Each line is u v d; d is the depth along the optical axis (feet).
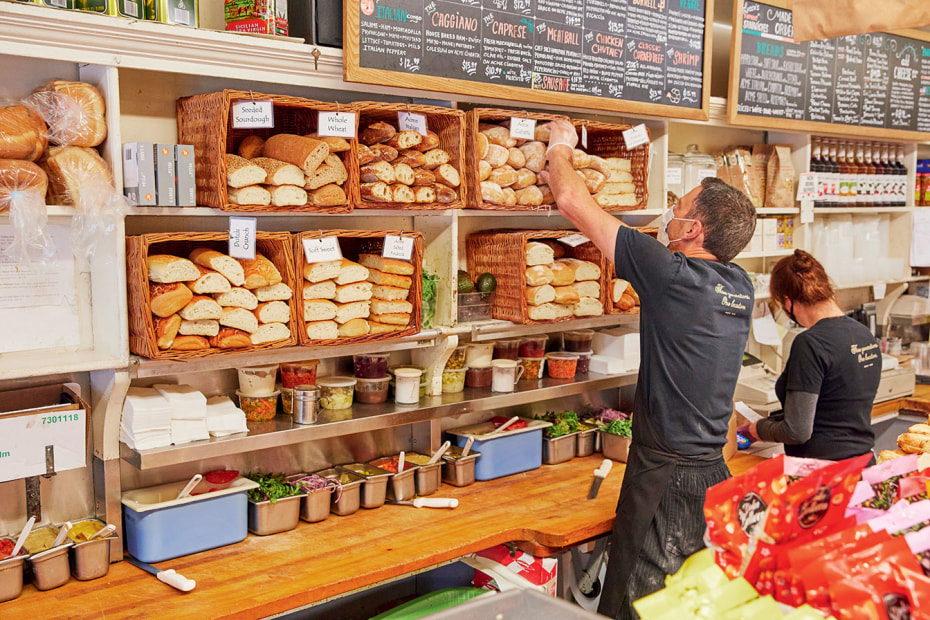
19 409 6.95
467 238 9.96
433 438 9.34
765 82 11.63
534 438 9.87
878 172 14.52
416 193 8.20
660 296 7.37
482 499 8.83
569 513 8.37
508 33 8.57
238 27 7.58
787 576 3.67
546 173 8.97
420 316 8.35
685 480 7.47
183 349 6.80
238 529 7.49
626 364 10.68
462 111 8.55
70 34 6.25
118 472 7.14
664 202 10.66
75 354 6.99
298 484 8.07
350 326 7.82
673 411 7.47
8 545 6.64
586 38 9.27
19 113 6.36
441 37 8.06
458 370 9.50
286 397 8.25
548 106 9.36
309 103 7.33
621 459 10.28
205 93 7.84
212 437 7.41
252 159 7.43
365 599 9.48
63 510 7.32
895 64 13.64
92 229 6.63
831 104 12.69
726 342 7.46
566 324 9.96
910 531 3.76
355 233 7.76
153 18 6.85
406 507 8.57
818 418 9.10
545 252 9.31
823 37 8.74
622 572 7.62
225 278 7.01
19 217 6.17
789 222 13.21
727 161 12.25
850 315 14.93
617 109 9.66
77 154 6.54
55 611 6.18
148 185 6.64
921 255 15.29
